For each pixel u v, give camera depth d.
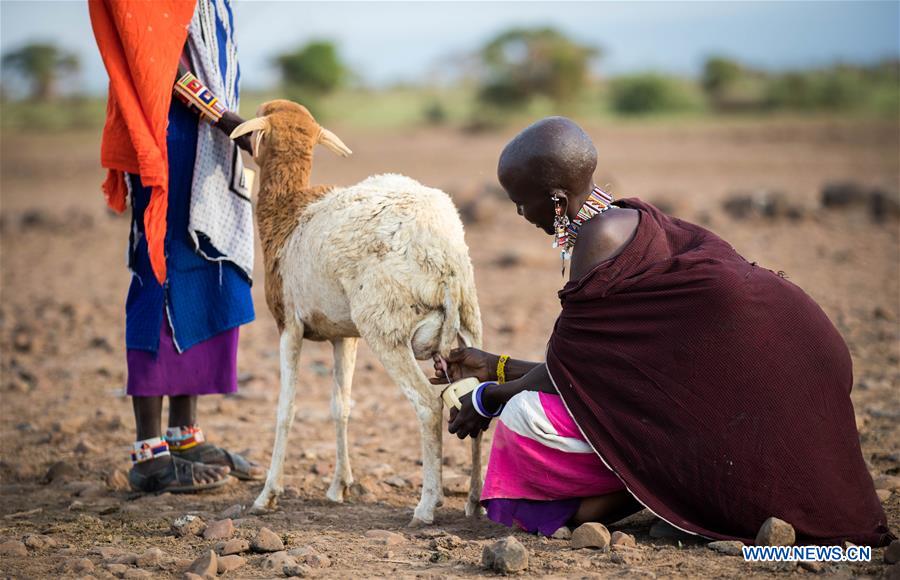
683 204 17.69
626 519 4.93
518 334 9.84
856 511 4.23
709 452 4.23
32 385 8.73
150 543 4.84
